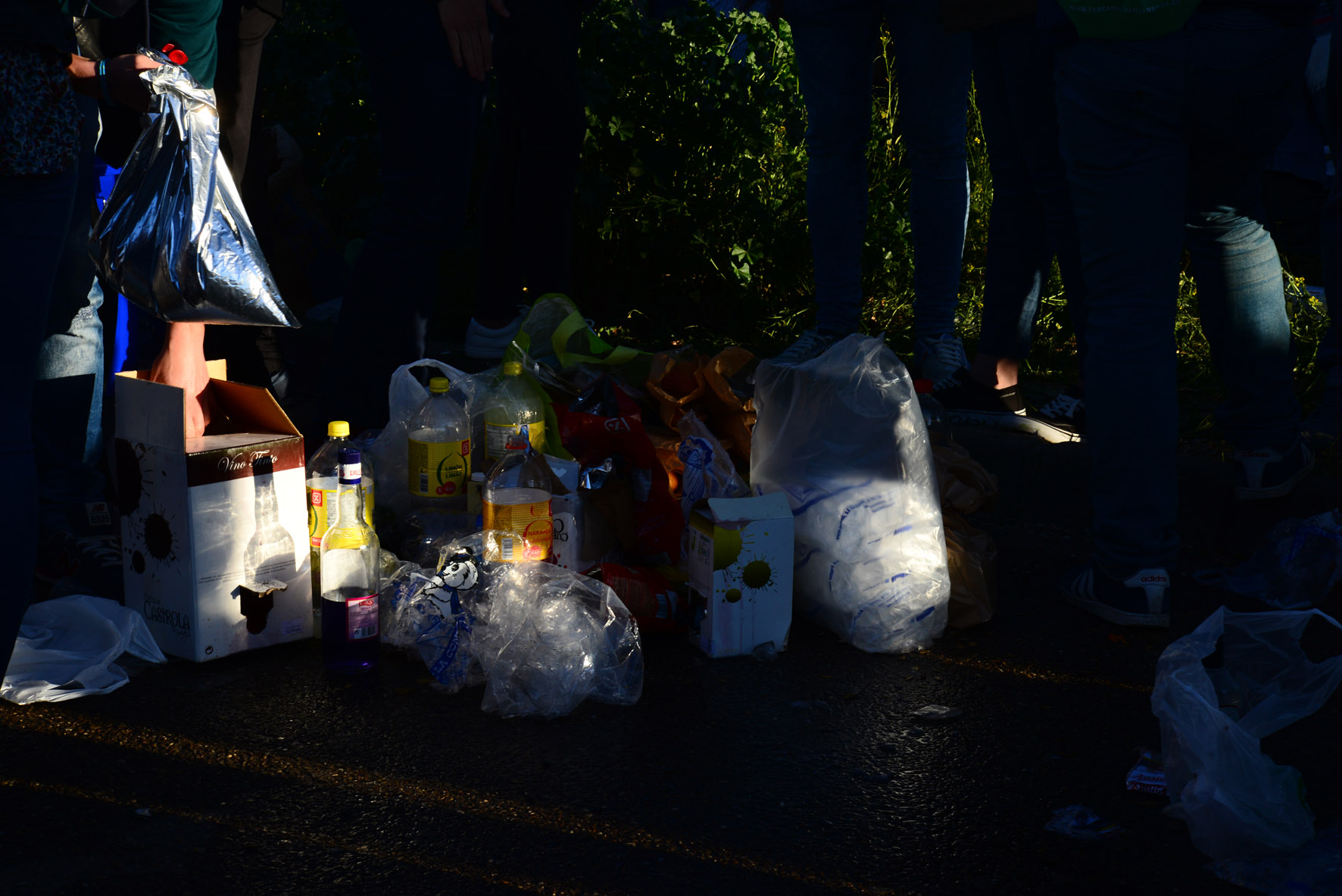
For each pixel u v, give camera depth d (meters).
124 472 2.59
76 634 2.55
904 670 2.62
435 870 1.81
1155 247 2.60
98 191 3.21
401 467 3.10
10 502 2.01
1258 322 3.08
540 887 1.77
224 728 2.28
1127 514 2.79
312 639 2.73
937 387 4.04
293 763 2.14
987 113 3.64
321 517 2.71
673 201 5.35
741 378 3.37
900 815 2.01
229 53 3.52
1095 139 2.56
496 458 2.99
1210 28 2.44
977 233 5.69
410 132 3.24
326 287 5.00
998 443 3.72
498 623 2.45
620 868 1.83
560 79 3.96
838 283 4.23
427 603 2.53
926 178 4.12
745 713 2.40
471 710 2.38
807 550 2.84
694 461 3.01
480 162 5.34
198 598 2.51
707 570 2.66
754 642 2.69
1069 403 4.05
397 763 2.15
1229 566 3.25
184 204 2.24
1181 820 2.00
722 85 5.48
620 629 2.54
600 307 5.45
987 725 2.36
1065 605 2.99
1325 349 3.47
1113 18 2.45
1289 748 2.26
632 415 2.95
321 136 5.64
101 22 2.50
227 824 1.93
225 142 3.62
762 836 1.93
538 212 4.20
